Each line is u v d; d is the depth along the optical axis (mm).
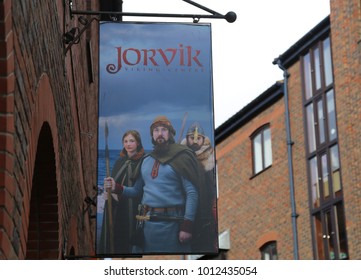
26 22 4809
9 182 4113
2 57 4137
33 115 5176
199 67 8289
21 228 4742
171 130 8156
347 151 24406
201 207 7996
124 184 8031
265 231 28391
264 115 29281
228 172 31438
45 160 6871
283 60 28234
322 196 25500
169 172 8055
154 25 8367
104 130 8117
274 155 28391
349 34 24875
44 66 5875
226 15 8320
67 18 8219
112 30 8297
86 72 13133
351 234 23812
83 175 12258
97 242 7895
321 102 26109
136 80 8234
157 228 7926
